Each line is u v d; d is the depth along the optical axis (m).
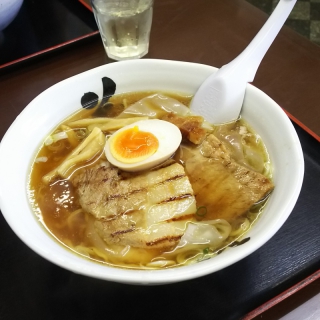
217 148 0.24
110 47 0.34
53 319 0.20
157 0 0.40
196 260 0.20
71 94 0.26
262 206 0.22
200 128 0.25
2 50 0.35
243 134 0.25
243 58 0.25
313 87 0.31
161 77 0.27
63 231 0.22
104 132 0.26
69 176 0.24
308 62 0.33
